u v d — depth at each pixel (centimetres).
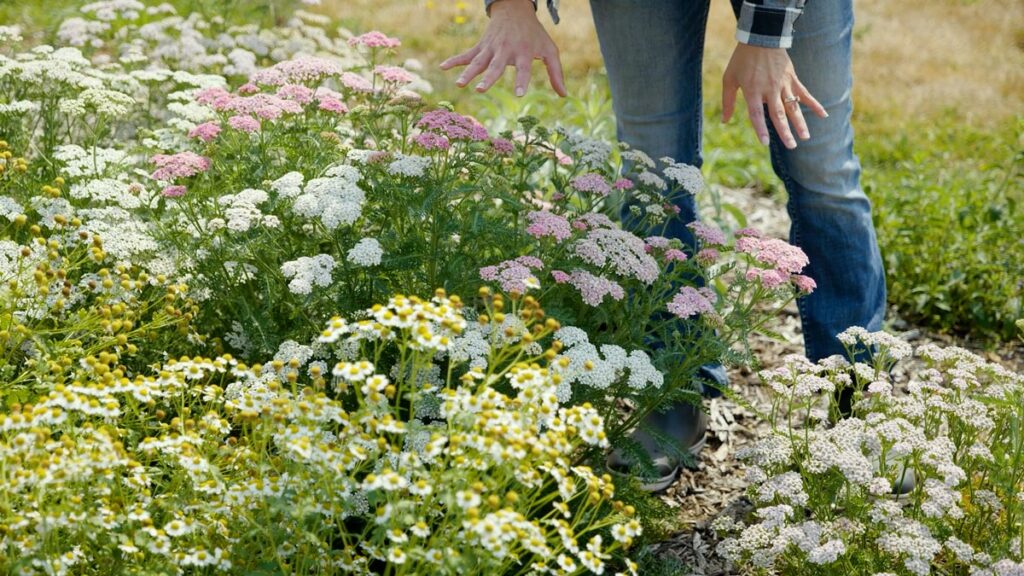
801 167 312
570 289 274
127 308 259
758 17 275
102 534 200
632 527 204
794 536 233
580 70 734
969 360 278
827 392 273
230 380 288
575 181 289
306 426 205
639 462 271
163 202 302
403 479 193
